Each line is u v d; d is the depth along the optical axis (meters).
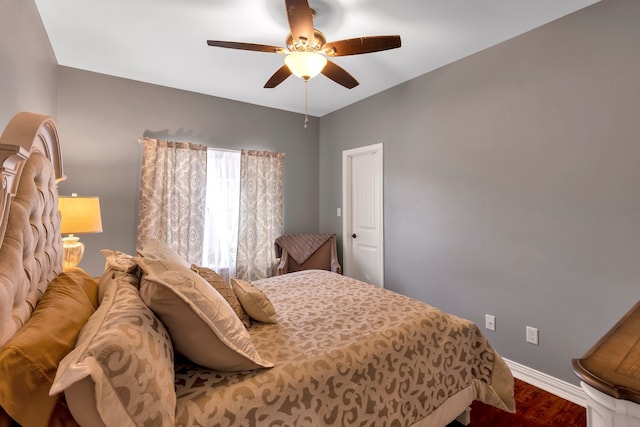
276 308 1.81
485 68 2.53
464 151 2.68
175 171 3.31
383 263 3.46
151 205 3.14
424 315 1.66
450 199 2.80
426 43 2.44
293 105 3.96
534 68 2.23
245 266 3.75
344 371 1.23
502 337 2.44
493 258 2.49
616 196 1.88
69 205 2.18
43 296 1.14
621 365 0.84
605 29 1.91
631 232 1.82
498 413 1.90
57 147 1.56
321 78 3.14
